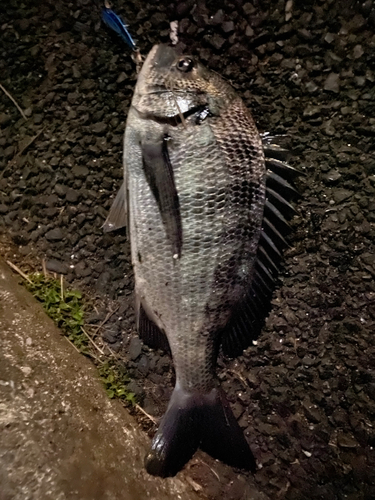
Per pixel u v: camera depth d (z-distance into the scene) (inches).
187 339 15.2
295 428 17.7
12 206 18.0
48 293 17.8
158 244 14.5
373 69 16.1
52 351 16.5
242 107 14.3
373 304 17.0
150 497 15.4
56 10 16.9
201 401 15.9
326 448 17.5
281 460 17.8
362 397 17.2
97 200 17.8
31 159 17.8
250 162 14.2
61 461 13.9
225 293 14.8
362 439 17.2
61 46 17.2
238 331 15.9
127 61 17.0
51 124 17.6
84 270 18.1
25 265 18.1
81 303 18.1
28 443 13.6
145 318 15.9
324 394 17.5
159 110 14.1
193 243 14.2
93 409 16.3
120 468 15.3
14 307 16.5
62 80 17.3
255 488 18.0
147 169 14.3
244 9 16.1
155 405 18.1
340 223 16.9
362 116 16.4
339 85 16.3
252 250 14.8
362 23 15.8
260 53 16.5
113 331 18.2
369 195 16.7
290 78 16.5
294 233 17.2
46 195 18.0
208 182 14.0
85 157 17.7
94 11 16.8
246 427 18.0
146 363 18.2
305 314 17.5
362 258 17.0
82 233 18.0
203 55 16.7
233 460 16.7
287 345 17.7
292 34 16.2
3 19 17.2
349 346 17.3
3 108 17.8
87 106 17.4
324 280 17.3
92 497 13.7
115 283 18.2
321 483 17.5
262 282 15.5
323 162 16.8
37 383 15.1
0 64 17.5
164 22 16.5
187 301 14.8
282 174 15.3
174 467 16.2
